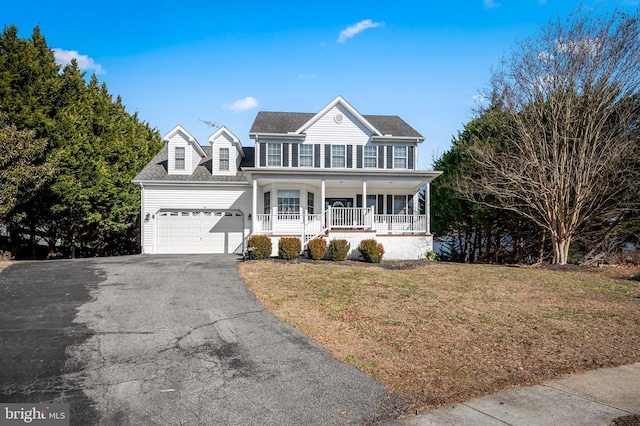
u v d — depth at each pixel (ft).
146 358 19.99
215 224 69.77
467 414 15.11
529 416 14.98
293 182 65.98
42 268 42.91
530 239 74.84
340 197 72.28
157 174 71.00
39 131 65.36
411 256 63.21
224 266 46.85
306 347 21.91
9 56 64.64
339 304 30.94
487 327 26.78
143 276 39.27
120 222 79.61
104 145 78.74
